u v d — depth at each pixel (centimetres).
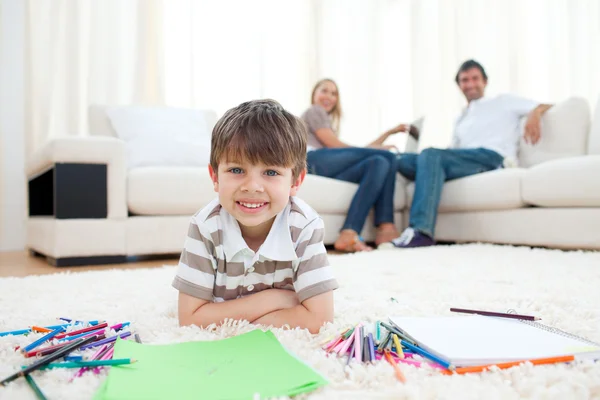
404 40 397
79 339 70
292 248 80
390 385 55
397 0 397
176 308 97
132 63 315
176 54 329
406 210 283
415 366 61
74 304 103
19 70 304
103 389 53
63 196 194
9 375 59
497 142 275
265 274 85
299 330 76
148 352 64
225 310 82
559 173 202
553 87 376
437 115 390
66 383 56
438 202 240
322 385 54
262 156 73
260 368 58
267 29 355
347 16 380
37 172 238
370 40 384
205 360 61
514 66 379
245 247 79
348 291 115
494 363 59
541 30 383
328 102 299
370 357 63
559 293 109
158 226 208
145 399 49
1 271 181
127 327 82
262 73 352
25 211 303
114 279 138
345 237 235
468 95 303
